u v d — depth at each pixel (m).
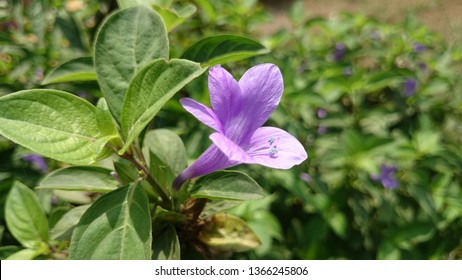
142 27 0.30
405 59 0.69
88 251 0.26
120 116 0.29
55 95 0.26
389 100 0.67
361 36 0.75
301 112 0.57
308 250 0.51
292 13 0.73
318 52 0.69
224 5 0.64
